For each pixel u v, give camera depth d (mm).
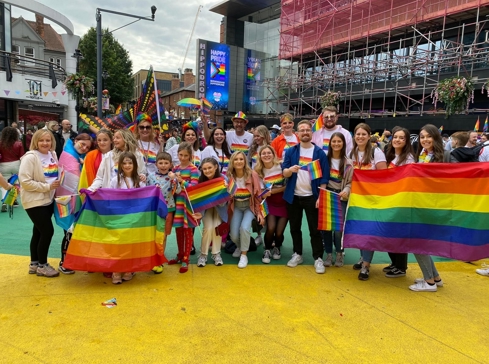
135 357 2928
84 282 4367
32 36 37656
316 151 5047
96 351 2992
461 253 4234
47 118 32656
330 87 26609
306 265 5250
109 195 4363
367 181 4742
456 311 3871
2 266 4785
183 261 4883
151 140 5590
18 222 7004
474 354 3102
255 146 6301
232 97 37469
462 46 18484
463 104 16781
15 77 19266
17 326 3334
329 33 27141
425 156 5055
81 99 20281
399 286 4531
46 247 4465
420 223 4418
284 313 3721
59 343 3090
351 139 5859
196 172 5223
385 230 4496
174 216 4941
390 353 3084
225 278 4625
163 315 3602
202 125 7336
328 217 4867
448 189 4379
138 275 4648
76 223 4281
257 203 5098
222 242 5551
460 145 5598
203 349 3059
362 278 4684
